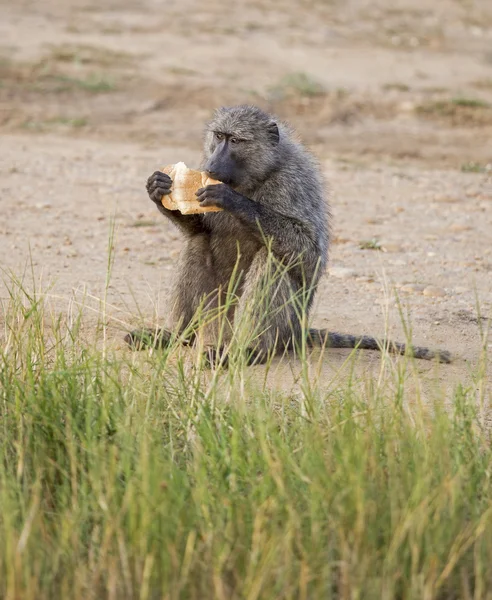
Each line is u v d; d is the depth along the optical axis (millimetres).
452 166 24297
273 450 7613
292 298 10039
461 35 41844
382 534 6918
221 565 6441
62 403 8227
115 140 24859
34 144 23547
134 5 41875
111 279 13539
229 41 36875
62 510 7082
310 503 6934
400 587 6566
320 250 11227
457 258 15984
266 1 44812
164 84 29953
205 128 12117
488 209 19797
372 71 34312
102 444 7426
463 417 8609
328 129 27453
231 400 8367
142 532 6488
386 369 10188
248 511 6941
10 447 7898
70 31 36156
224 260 11398
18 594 6129
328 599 6363
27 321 10133
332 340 11430
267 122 11273
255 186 11367
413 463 7434
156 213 17859
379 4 46531
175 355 9891
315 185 11508
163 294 12969
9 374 8828
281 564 6477
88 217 17219
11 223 16391
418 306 13195
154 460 7156
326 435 7867
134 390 8445
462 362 11000
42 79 29203
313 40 38469
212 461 7434
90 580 6480
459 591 6656
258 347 10648
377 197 20391
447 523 6867
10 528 6324
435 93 31875
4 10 38625
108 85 29125
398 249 16344
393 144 26312
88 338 10969
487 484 7523
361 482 6922
